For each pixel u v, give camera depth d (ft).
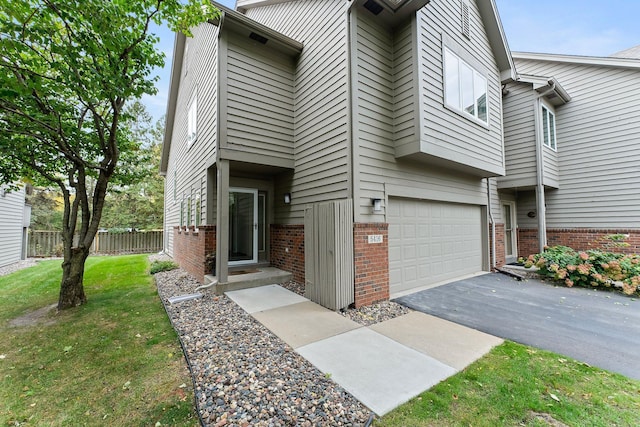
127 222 64.34
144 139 70.54
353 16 16.55
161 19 14.53
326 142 18.26
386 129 17.83
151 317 14.74
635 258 20.58
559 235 29.84
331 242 15.29
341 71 17.02
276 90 21.26
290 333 12.16
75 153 16.75
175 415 7.32
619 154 26.37
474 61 21.90
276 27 24.79
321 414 7.16
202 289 19.34
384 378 8.73
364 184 16.47
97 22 12.34
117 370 9.64
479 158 21.53
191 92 28.71
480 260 25.67
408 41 17.47
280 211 23.66
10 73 13.37
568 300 17.02
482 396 7.86
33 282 25.12
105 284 23.26
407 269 19.10
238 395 7.95
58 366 10.02
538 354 10.19
